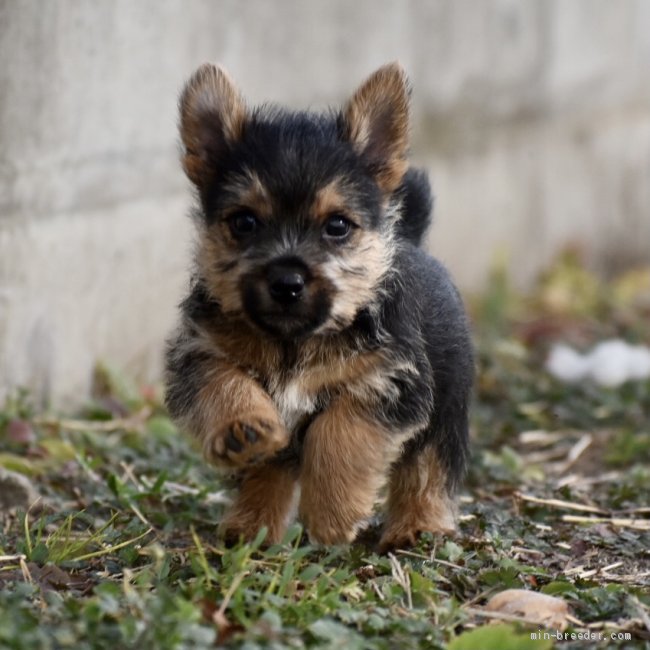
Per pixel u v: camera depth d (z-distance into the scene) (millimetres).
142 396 12891
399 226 9672
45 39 11906
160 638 6520
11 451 10977
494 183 20234
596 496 10719
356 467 8547
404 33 18094
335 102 16906
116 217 13266
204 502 9852
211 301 8812
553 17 21391
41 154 12000
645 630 7520
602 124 23266
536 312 19391
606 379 15094
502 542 8914
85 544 8438
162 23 13672
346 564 8414
